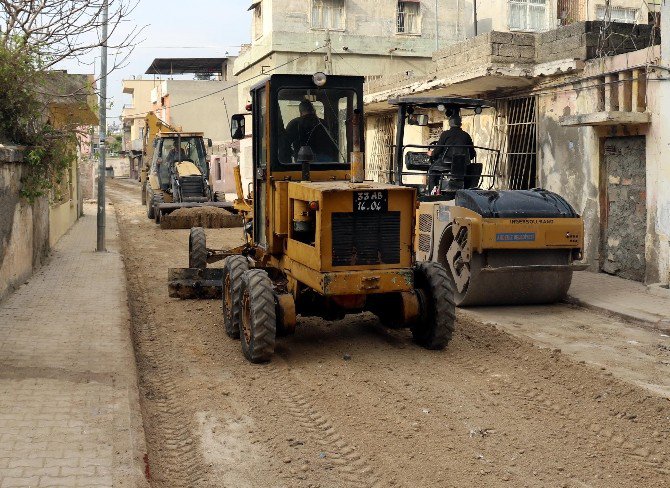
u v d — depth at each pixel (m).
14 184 11.45
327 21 30.88
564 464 5.46
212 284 11.40
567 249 10.62
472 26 32.56
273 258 9.01
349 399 6.88
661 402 6.66
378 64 31.64
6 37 9.95
